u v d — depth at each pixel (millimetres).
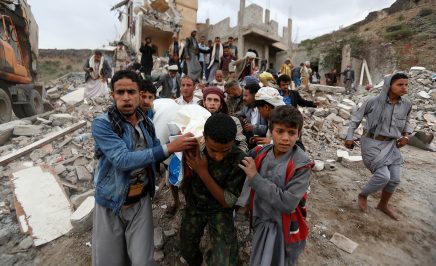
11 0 6363
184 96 3545
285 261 1963
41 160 4207
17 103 6730
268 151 2000
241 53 20625
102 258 1861
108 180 1814
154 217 3008
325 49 22016
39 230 2793
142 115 1996
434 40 20328
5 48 5617
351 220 3219
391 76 3107
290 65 12172
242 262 2484
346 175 4426
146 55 9359
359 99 9766
